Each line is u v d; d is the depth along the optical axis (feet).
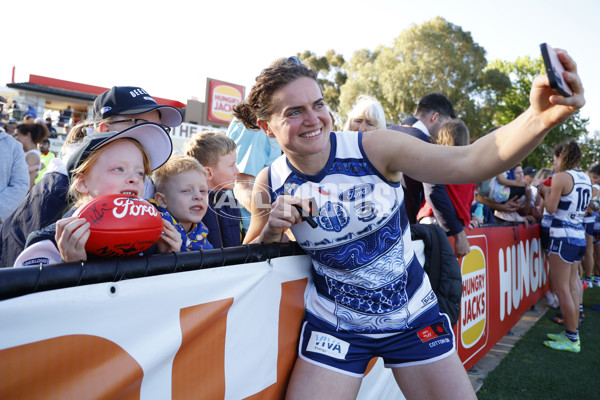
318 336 4.70
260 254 4.23
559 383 9.91
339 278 4.70
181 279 3.37
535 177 24.84
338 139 4.46
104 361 2.85
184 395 3.43
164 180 5.06
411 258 4.98
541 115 3.20
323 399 4.41
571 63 2.98
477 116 100.53
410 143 4.17
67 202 4.96
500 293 12.30
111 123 5.58
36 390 2.51
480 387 9.68
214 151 6.51
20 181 9.23
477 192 16.66
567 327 12.48
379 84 106.93
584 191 12.59
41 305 2.51
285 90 4.01
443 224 8.20
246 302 4.06
